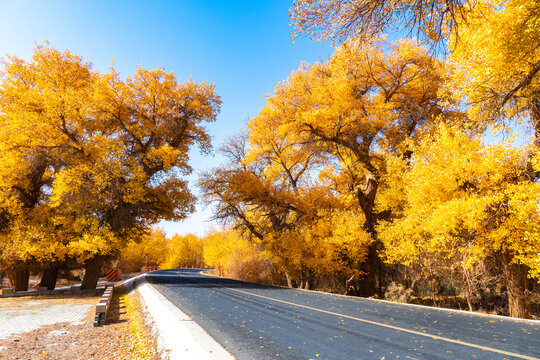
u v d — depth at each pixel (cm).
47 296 1744
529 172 953
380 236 1383
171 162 2367
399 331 621
